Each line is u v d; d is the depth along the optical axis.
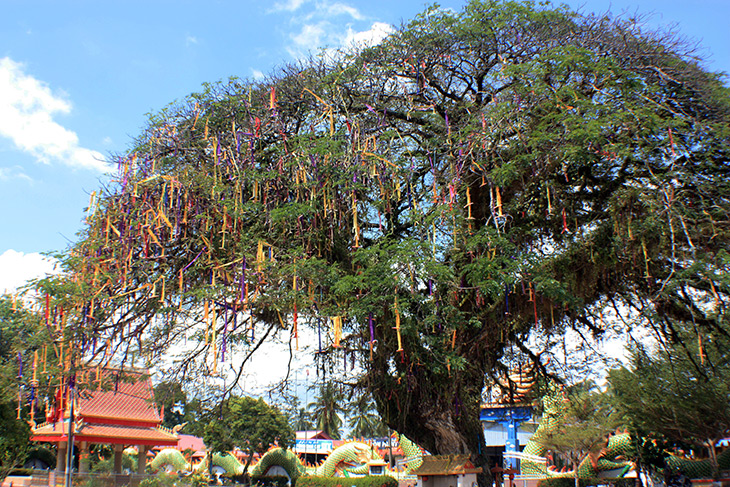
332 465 39.91
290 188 13.73
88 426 23.11
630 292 15.63
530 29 14.80
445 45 15.27
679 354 19.28
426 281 12.63
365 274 12.06
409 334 12.48
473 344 14.19
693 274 12.13
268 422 41.59
